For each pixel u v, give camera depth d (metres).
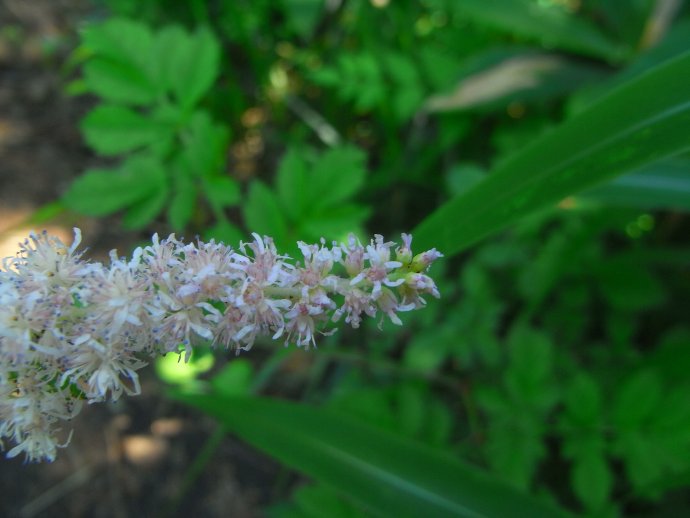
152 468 0.19
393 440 0.13
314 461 0.13
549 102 0.22
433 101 0.21
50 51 0.25
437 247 0.10
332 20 0.24
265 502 0.18
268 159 0.23
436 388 0.19
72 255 0.08
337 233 0.13
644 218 0.20
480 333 0.17
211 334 0.07
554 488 0.18
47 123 0.23
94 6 0.26
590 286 0.18
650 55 0.18
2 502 0.17
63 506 0.18
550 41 0.22
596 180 0.09
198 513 0.18
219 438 0.18
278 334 0.07
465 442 0.16
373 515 0.14
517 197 0.10
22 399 0.07
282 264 0.07
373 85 0.20
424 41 0.24
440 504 0.12
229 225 0.13
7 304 0.07
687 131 0.09
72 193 0.13
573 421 0.15
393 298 0.07
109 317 0.07
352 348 0.19
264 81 0.23
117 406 0.19
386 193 0.23
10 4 0.26
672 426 0.14
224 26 0.23
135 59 0.13
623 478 0.17
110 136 0.13
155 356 0.08
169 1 0.23
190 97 0.14
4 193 0.21
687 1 0.21
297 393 0.20
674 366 0.17
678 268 0.19
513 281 0.19
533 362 0.15
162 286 0.07
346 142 0.24
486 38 0.24
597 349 0.18
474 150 0.22
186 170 0.13
